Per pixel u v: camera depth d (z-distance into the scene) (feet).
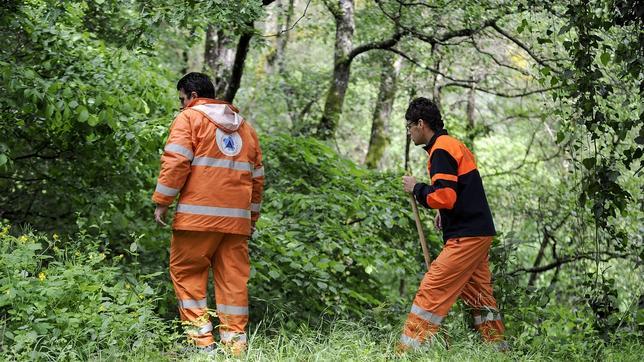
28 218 34.47
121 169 32.76
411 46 53.16
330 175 36.24
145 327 20.75
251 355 20.36
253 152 23.08
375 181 39.24
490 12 43.62
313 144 36.42
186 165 21.53
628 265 38.68
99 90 28.63
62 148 31.99
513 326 26.37
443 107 68.90
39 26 28.68
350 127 79.56
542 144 67.87
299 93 69.41
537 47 46.21
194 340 21.39
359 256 31.50
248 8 28.53
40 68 29.55
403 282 49.67
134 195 33.73
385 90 64.08
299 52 80.33
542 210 54.03
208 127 21.89
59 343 19.49
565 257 48.60
